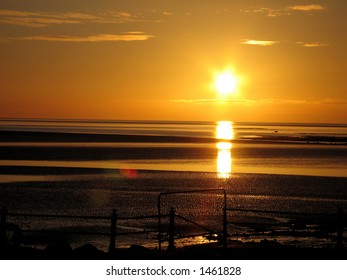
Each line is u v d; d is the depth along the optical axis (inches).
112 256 868.6
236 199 2119.8
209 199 2097.7
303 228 1520.7
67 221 1567.4
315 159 4471.0
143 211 1791.3
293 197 2223.2
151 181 2677.2
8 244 954.1
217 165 3747.5
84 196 2118.6
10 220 1552.7
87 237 1352.1
